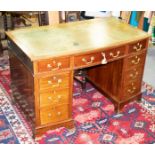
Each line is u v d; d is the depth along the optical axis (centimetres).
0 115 333
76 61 281
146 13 483
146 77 423
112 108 351
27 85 291
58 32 319
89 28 334
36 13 454
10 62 330
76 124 322
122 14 480
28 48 276
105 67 348
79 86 394
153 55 491
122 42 300
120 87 332
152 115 340
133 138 304
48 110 292
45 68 268
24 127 314
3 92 376
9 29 471
